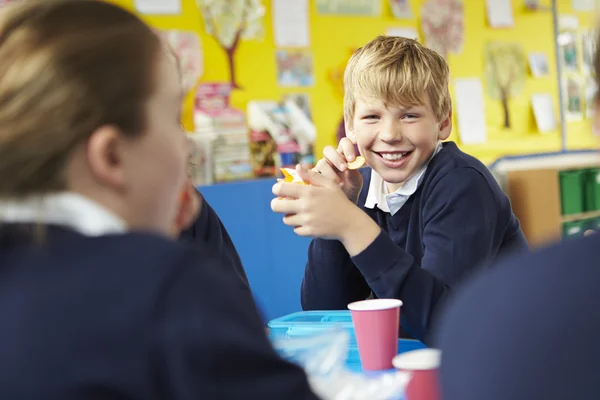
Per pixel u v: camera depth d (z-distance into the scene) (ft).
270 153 11.59
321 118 12.53
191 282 1.60
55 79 1.71
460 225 4.30
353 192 4.94
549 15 16.71
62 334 1.53
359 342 3.28
